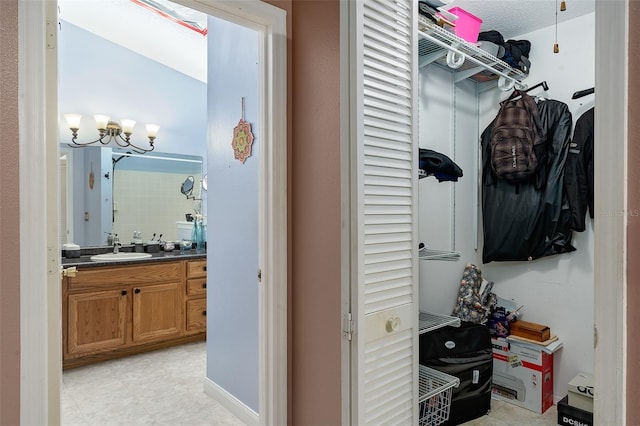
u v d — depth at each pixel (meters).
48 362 1.22
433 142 2.03
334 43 1.50
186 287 3.56
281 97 1.66
